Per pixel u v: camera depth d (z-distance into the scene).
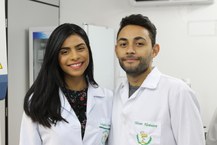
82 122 1.55
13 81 3.16
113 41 3.60
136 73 1.46
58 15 3.89
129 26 1.42
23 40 3.30
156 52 1.49
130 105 1.50
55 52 1.48
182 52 3.42
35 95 1.51
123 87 1.60
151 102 1.46
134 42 1.40
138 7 3.54
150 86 1.47
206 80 3.35
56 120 1.48
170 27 3.44
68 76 1.58
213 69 3.32
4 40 2.02
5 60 2.02
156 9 3.47
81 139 1.51
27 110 1.50
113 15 3.65
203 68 3.35
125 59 1.42
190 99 1.38
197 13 3.34
